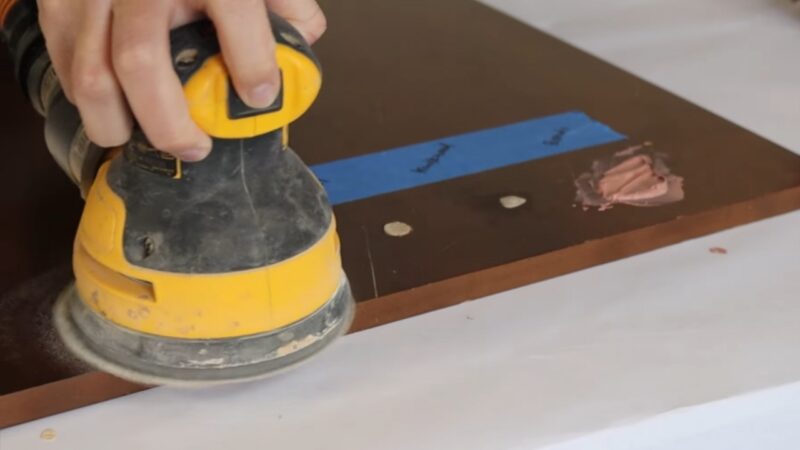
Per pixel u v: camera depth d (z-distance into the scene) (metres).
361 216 0.57
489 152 0.65
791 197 0.60
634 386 0.46
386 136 0.67
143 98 0.37
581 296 0.53
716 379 0.46
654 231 0.57
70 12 0.39
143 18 0.37
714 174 0.62
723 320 0.51
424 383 0.47
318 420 0.44
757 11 0.94
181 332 0.42
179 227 0.41
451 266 0.53
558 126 0.68
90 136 0.41
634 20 0.93
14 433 0.44
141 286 0.42
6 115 0.69
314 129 0.68
